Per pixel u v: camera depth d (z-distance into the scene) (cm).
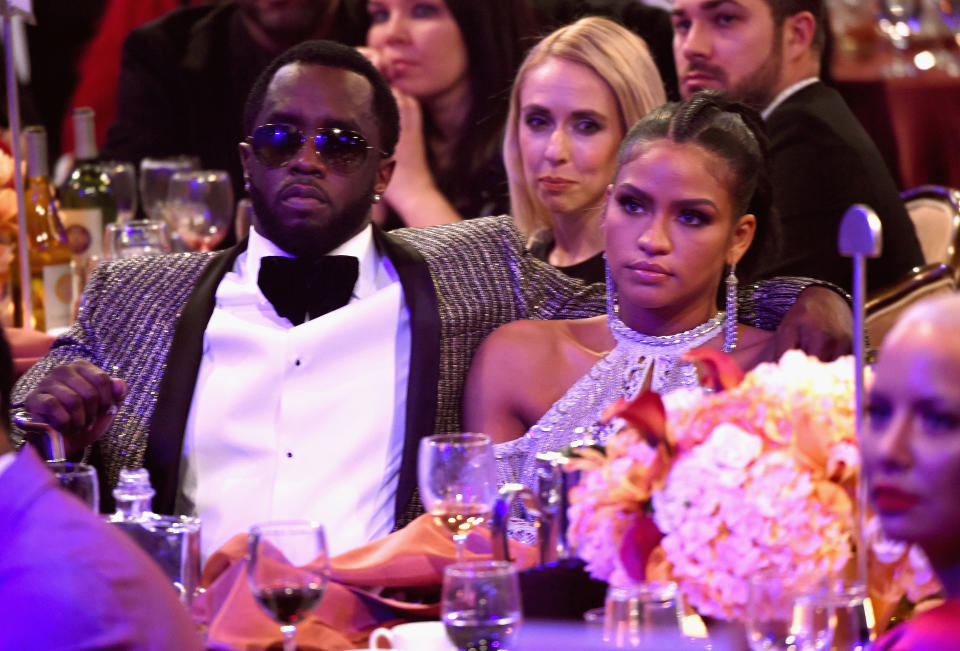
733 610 641
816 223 1460
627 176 917
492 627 623
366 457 974
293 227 994
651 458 666
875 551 652
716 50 1540
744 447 645
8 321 1332
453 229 1069
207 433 980
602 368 955
